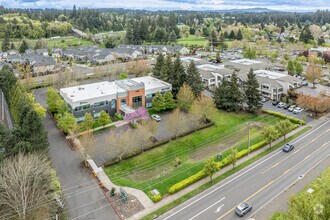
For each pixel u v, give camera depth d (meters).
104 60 123.75
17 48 151.88
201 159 47.84
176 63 74.19
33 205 34.56
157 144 52.00
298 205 25.89
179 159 47.97
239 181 40.78
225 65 100.56
